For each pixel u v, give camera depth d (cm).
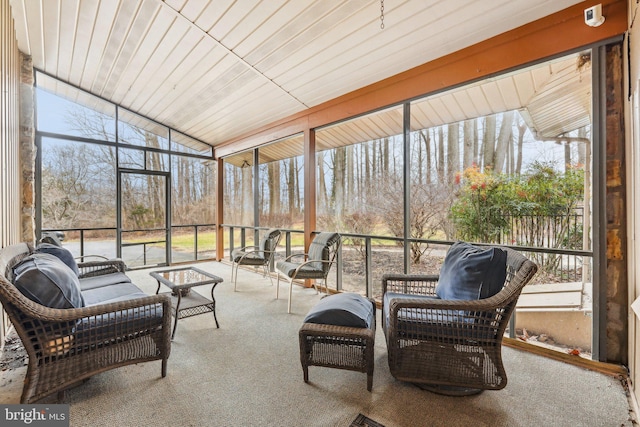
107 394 178
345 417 160
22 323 149
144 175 572
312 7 253
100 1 297
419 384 188
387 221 403
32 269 159
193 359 222
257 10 269
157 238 589
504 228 299
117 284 280
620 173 199
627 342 199
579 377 197
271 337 262
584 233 247
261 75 368
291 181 525
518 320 278
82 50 383
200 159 651
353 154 436
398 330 181
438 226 352
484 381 172
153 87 455
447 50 276
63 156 482
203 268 574
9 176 288
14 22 322
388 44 277
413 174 373
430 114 352
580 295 249
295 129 452
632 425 154
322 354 190
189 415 161
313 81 360
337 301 206
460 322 174
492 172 308
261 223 582
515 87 287
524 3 216
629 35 185
